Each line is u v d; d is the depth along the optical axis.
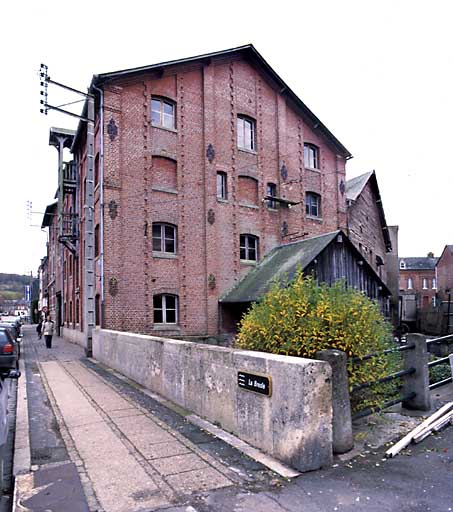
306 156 24.56
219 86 20.78
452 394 8.10
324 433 4.75
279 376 5.00
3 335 12.84
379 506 3.82
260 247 21.30
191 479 4.51
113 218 16.92
